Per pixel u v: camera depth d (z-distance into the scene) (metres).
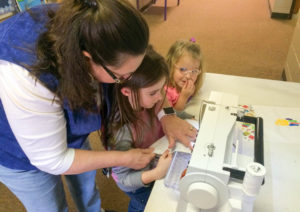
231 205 0.62
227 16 3.94
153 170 0.83
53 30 0.54
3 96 0.56
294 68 2.14
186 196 0.66
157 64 0.83
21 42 0.56
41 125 0.59
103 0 0.49
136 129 0.94
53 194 0.89
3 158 0.75
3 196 1.56
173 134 0.93
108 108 0.90
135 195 0.95
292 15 3.83
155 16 3.98
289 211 0.73
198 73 1.26
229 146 0.69
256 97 1.20
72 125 0.72
